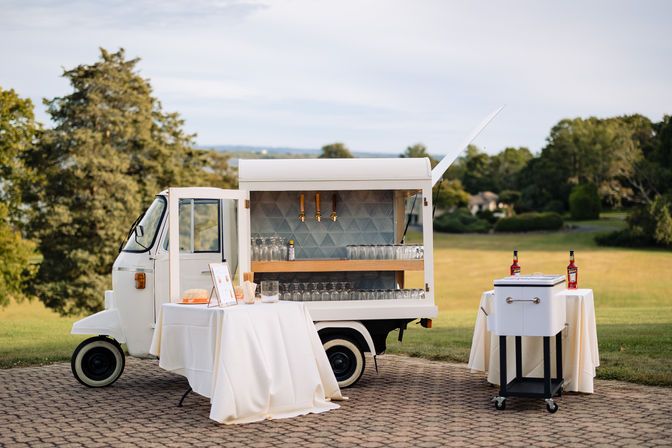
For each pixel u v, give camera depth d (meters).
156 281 7.44
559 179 77.06
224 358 5.82
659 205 54.09
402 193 8.42
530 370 7.10
